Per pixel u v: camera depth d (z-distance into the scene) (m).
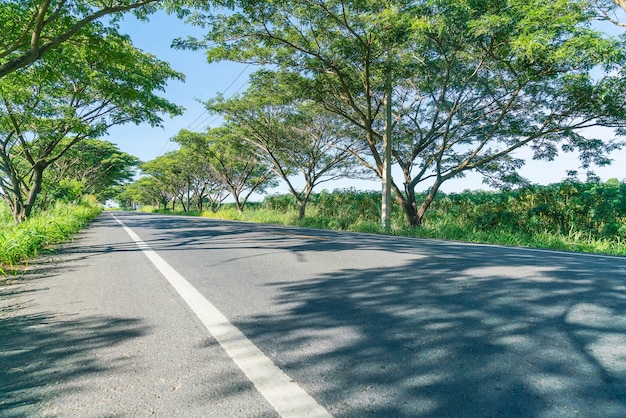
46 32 8.84
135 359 1.98
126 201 118.81
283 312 2.77
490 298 2.93
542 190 13.63
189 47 12.88
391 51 12.44
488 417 1.34
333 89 14.98
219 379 1.72
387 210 14.45
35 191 16.98
